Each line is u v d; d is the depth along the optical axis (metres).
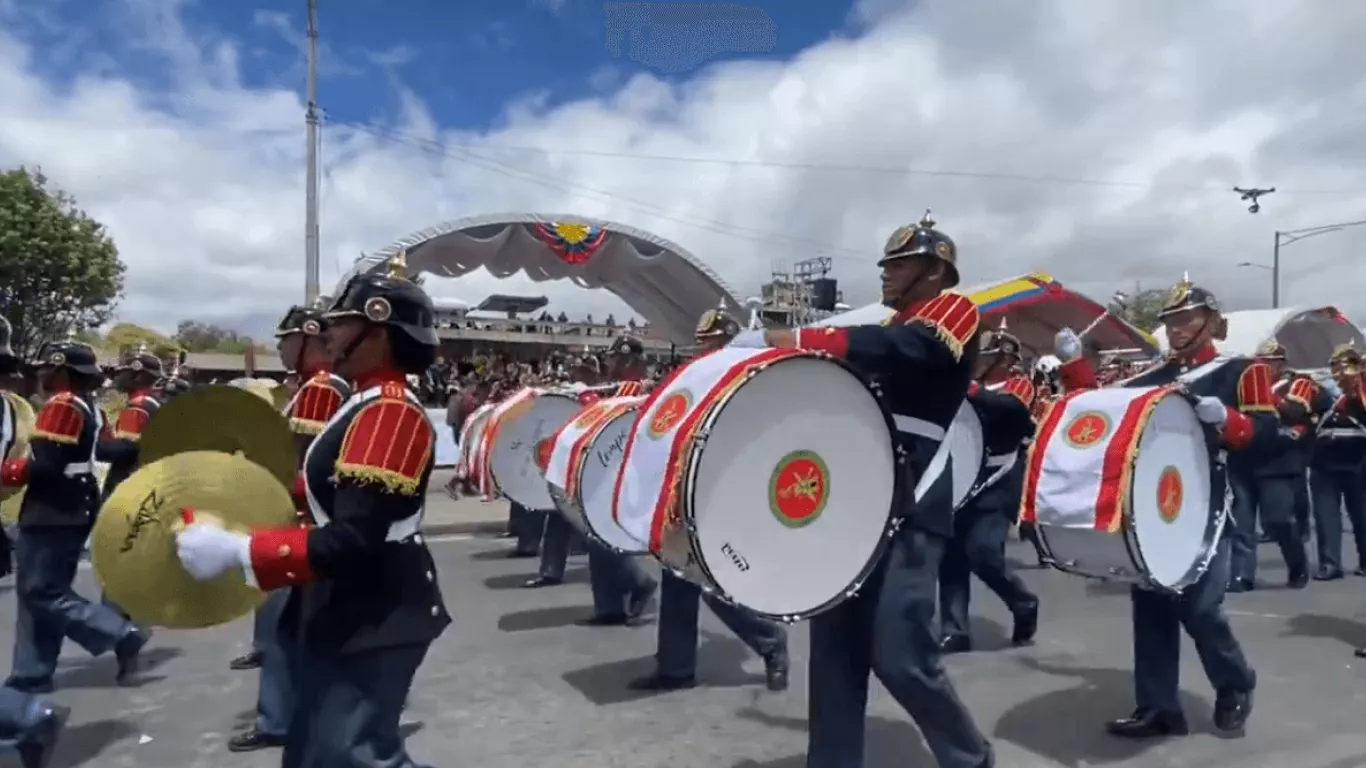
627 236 14.84
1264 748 4.71
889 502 3.28
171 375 8.62
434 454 2.80
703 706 5.44
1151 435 4.13
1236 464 8.40
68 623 5.32
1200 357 4.91
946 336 3.46
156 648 6.80
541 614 7.70
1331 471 8.99
